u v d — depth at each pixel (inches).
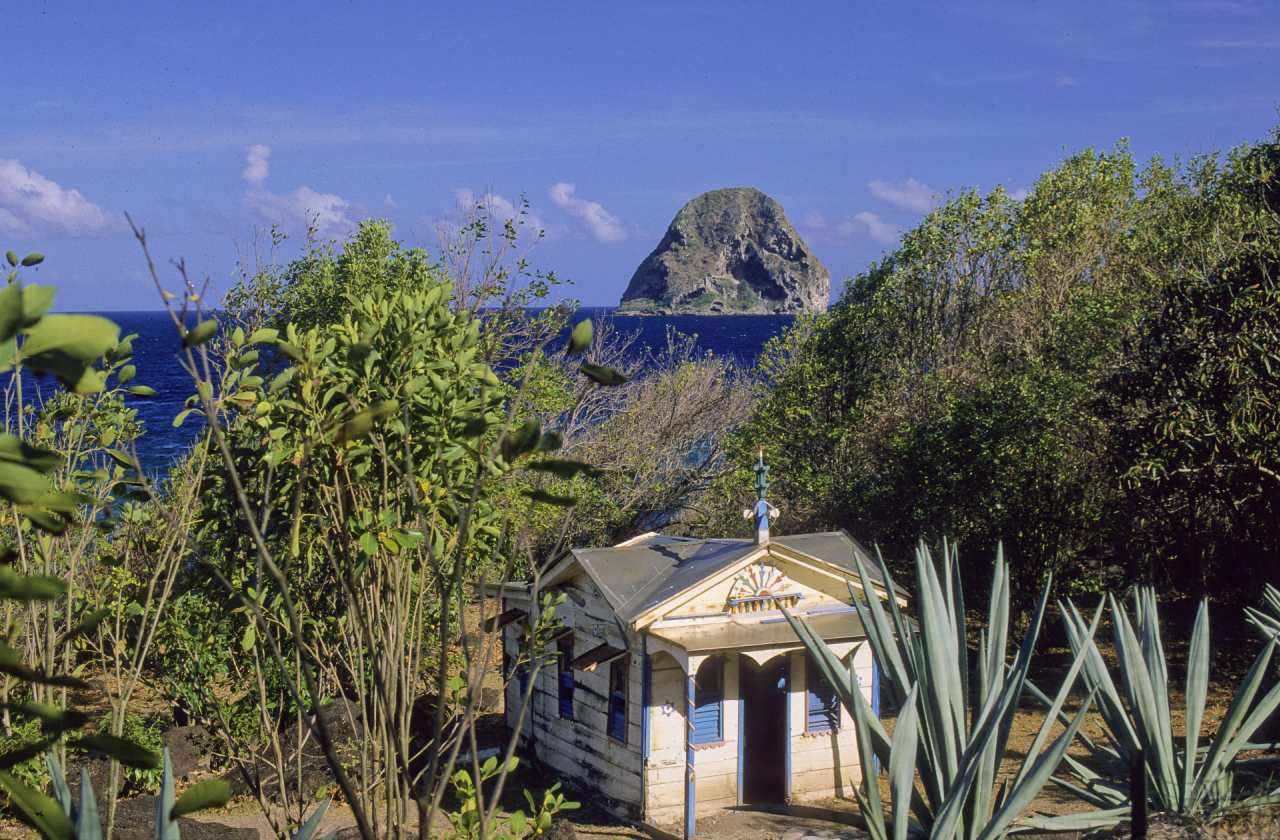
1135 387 714.8
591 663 646.5
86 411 257.4
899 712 280.4
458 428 253.0
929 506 873.5
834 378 1146.7
